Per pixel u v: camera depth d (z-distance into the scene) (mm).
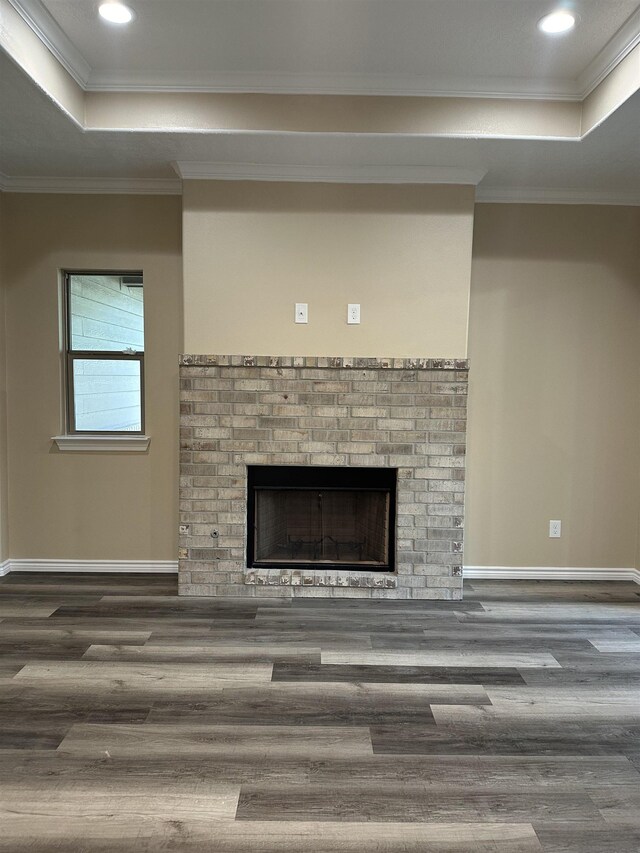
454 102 2770
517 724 2072
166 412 3590
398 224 3240
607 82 2527
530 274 3570
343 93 2754
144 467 3617
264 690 2271
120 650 2604
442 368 3250
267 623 2932
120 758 1851
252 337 3281
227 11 2232
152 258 3521
